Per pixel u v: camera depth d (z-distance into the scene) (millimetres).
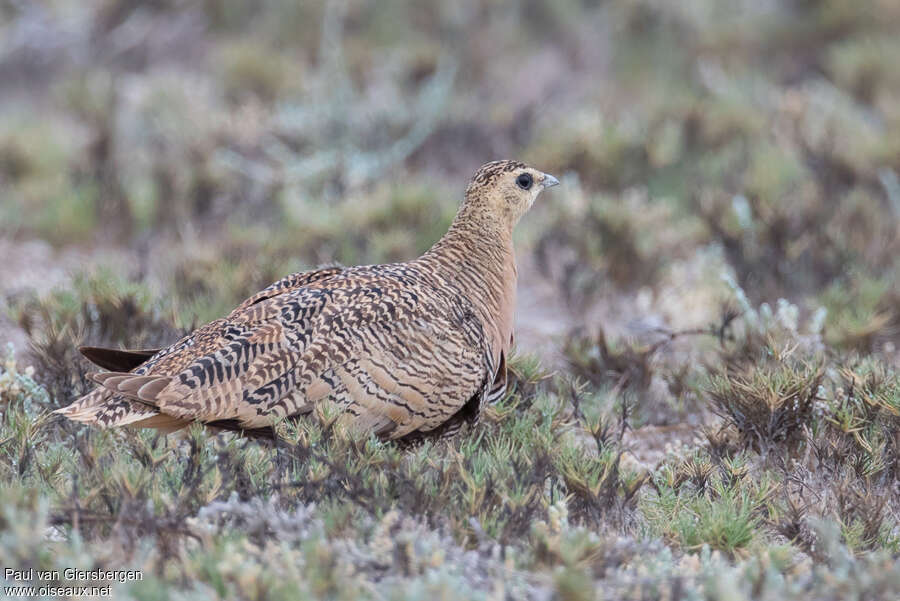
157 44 30469
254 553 7734
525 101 27969
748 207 17984
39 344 11922
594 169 21422
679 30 29250
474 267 10992
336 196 20844
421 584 7082
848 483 9898
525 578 7605
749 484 9906
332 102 24641
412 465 9055
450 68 28000
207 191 20359
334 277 10266
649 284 17547
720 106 23906
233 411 9344
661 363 13742
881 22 28391
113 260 18016
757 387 10898
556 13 30297
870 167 20438
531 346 15641
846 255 16938
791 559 8633
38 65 30359
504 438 10219
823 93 24953
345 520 8117
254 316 9758
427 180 20156
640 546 8328
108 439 9586
